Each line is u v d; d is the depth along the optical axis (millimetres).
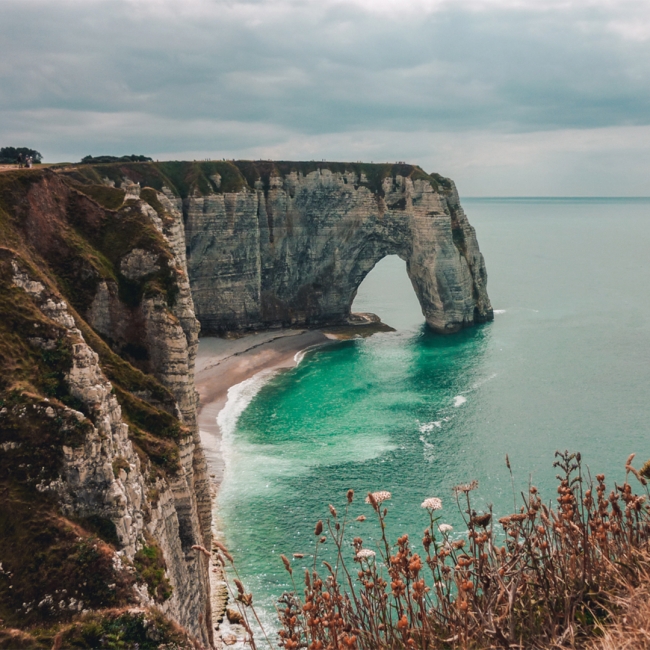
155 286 50906
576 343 126000
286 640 10164
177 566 38312
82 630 26672
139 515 33812
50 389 33906
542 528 10969
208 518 50906
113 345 49594
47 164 112625
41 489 30906
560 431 82062
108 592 28422
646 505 11211
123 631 27000
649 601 8609
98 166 119312
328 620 9852
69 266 49719
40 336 35625
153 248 52656
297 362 119438
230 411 93375
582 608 9711
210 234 129250
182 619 36375
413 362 117000
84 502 31531
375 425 86562
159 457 40531
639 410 88688
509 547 10977
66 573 28562
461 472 71188
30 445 31562
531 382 102812
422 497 65375
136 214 55344
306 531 59688
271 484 69688
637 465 70750
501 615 9461
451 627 9703
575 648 8789
